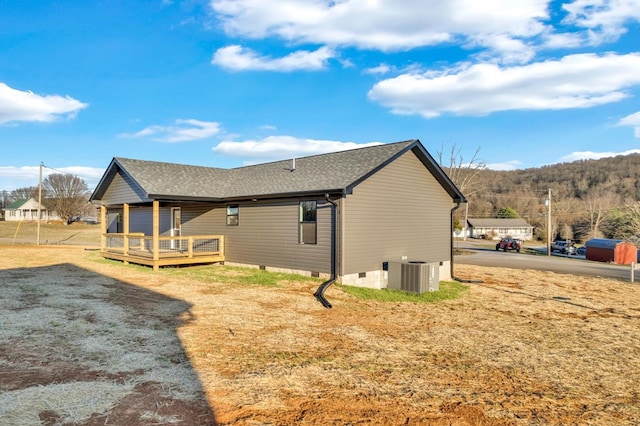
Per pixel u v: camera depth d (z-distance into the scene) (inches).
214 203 671.8
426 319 363.9
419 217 615.8
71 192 2598.4
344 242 495.2
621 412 182.5
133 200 642.8
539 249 1852.9
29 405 152.6
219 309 346.0
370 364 228.8
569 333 335.3
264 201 591.5
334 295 442.6
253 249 608.4
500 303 471.5
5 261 629.0
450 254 684.1
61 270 543.2
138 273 542.9
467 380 213.2
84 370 193.0
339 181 506.3
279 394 179.2
